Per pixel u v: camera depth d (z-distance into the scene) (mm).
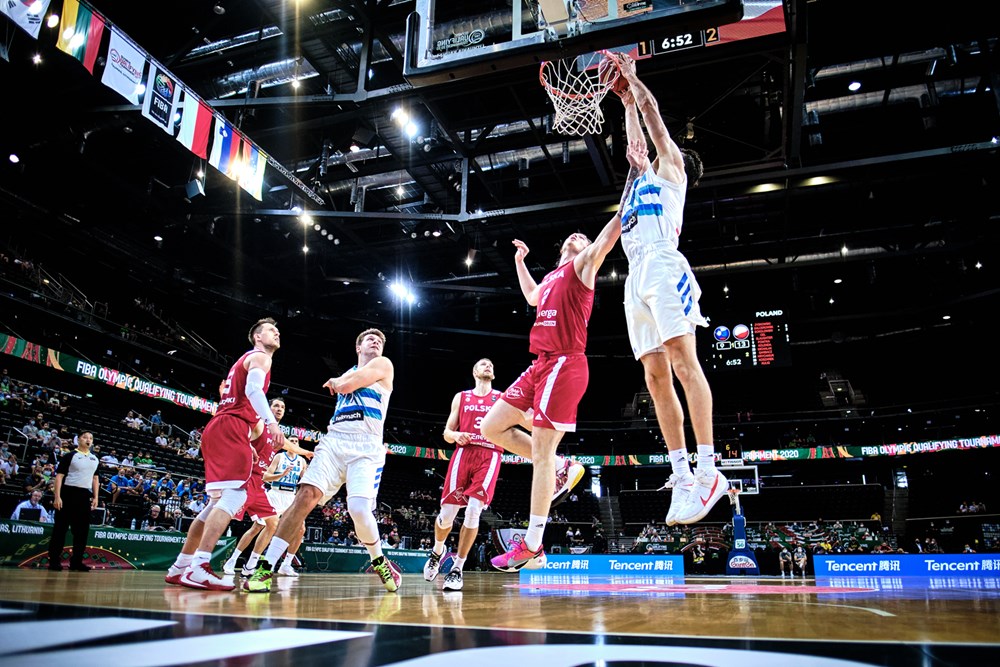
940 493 27672
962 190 18281
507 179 16531
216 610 2018
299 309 25859
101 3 12523
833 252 21922
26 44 11242
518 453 3609
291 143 16156
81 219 19391
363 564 13242
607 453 31906
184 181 17703
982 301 23188
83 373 16500
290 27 12625
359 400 4082
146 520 11953
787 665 1085
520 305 26969
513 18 5875
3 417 15156
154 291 23812
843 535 23531
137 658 1044
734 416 30188
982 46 12641
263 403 3668
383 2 11789
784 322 22578
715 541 23594
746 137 14398
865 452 25125
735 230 20516
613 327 28891
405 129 14031
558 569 12805
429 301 26391
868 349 30109
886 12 11602
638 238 3168
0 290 17500
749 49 9102
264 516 5406
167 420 23531
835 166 14375
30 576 4430
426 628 1606
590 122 5234
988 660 1136
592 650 1249
